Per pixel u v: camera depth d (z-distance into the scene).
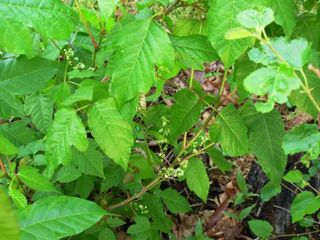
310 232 0.70
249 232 0.78
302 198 0.46
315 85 0.42
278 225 0.75
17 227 0.16
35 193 0.51
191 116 0.50
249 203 0.80
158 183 0.62
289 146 0.33
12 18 0.32
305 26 0.44
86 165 0.51
